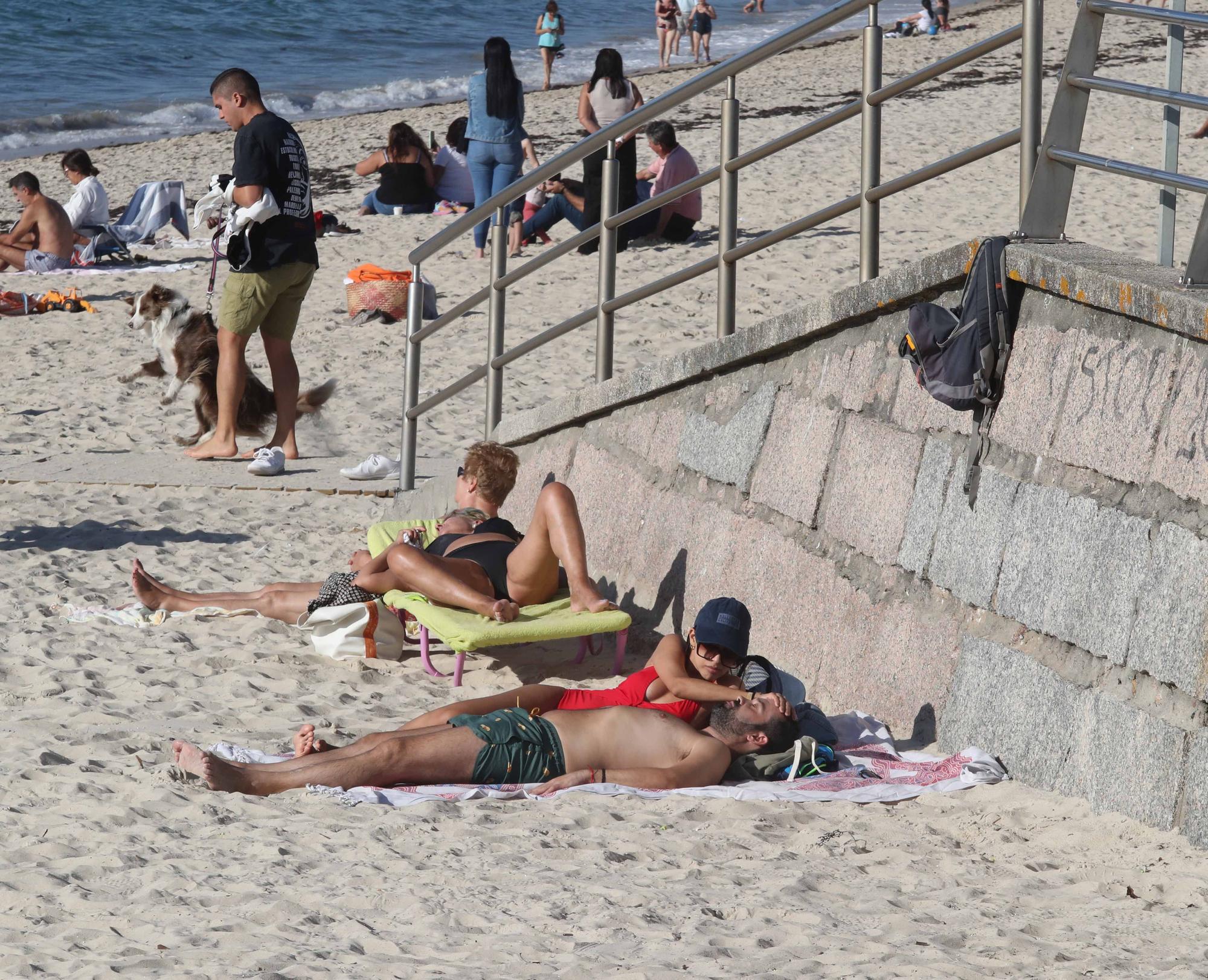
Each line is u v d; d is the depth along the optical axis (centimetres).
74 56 16300
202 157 9812
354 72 16075
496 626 2223
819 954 1230
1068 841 1558
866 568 2103
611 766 1830
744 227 5900
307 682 2273
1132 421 1655
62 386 4575
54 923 1334
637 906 1352
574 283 5397
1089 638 1683
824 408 2228
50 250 6419
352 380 4556
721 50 16962
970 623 1898
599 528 2738
